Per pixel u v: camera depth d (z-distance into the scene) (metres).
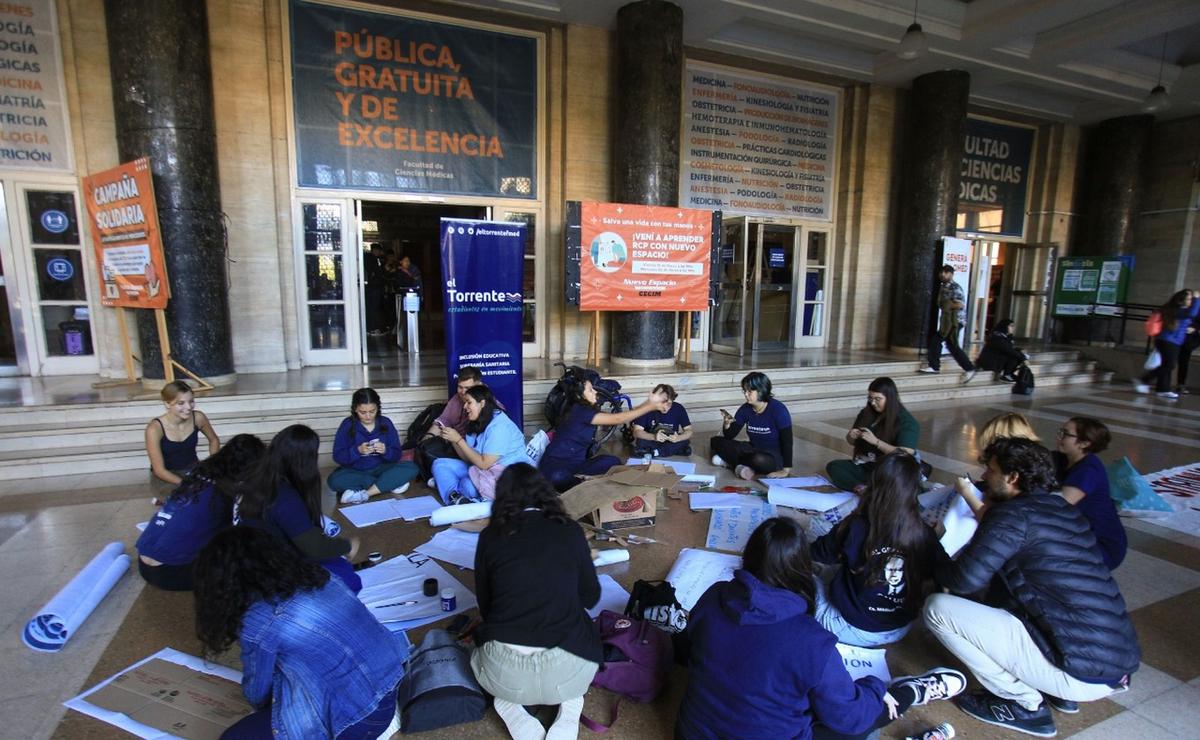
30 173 6.16
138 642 2.57
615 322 7.81
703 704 1.81
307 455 2.59
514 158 7.78
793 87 9.39
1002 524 2.18
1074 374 10.25
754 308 9.59
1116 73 9.60
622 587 3.02
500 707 2.06
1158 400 8.69
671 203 7.57
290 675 1.72
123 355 6.45
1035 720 2.18
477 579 2.14
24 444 4.80
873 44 8.35
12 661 2.43
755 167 9.35
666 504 4.17
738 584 1.84
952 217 9.49
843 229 10.05
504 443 4.13
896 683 2.25
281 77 6.70
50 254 6.40
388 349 9.27
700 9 7.36
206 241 5.96
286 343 7.10
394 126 7.20
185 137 5.74
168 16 5.56
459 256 5.26
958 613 2.22
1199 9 7.17
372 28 6.96
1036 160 11.84
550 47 7.72
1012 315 12.68
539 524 2.10
